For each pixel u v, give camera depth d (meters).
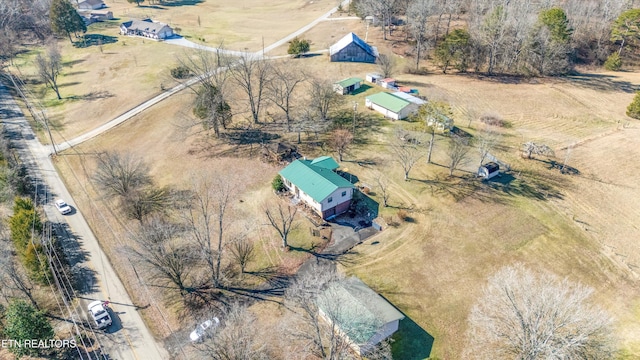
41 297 47.31
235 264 50.81
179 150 75.25
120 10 163.88
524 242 52.91
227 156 72.38
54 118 88.94
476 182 63.28
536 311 35.62
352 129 77.75
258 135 78.31
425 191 61.91
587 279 47.94
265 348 40.66
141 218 57.97
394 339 41.78
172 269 47.03
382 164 67.94
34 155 76.00
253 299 46.31
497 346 40.44
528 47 97.56
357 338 37.78
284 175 61.22
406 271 49.25
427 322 43.44
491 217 56.84
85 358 40.62
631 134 74.31
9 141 77.69
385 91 91.62
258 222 57.38
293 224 56.69
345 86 90.38
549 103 86.88
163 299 47.00
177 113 86.56
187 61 108.25
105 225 58.44
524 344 34.84
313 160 65.88
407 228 55.47
